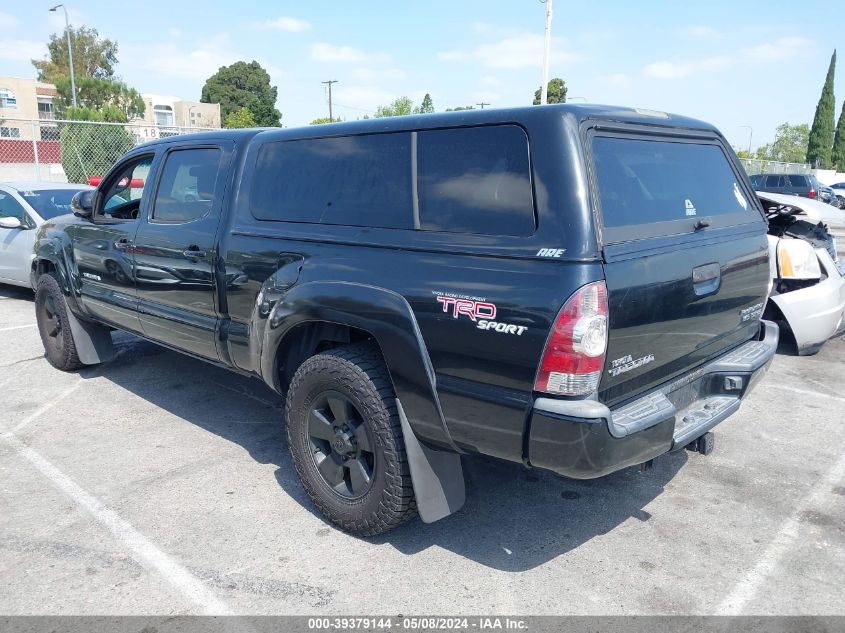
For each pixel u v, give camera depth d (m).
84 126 16.94
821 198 25.73
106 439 4.51
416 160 3.03
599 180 2.68
